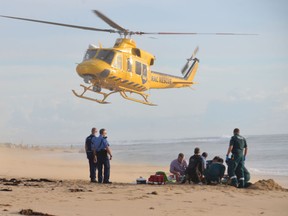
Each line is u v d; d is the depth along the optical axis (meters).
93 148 25.12
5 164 51.41
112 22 43.66
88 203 16.42
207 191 20.45
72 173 42.19
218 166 24.00
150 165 62.56
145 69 47.91
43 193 18.73
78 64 44.12
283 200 18.28
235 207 16.44
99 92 44.62
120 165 63.12
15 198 17.14
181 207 16.09
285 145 145.00
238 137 23.66
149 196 18.41
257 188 22.80
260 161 74.25
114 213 14.62
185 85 58.22
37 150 120.12
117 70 44.03
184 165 25.59
